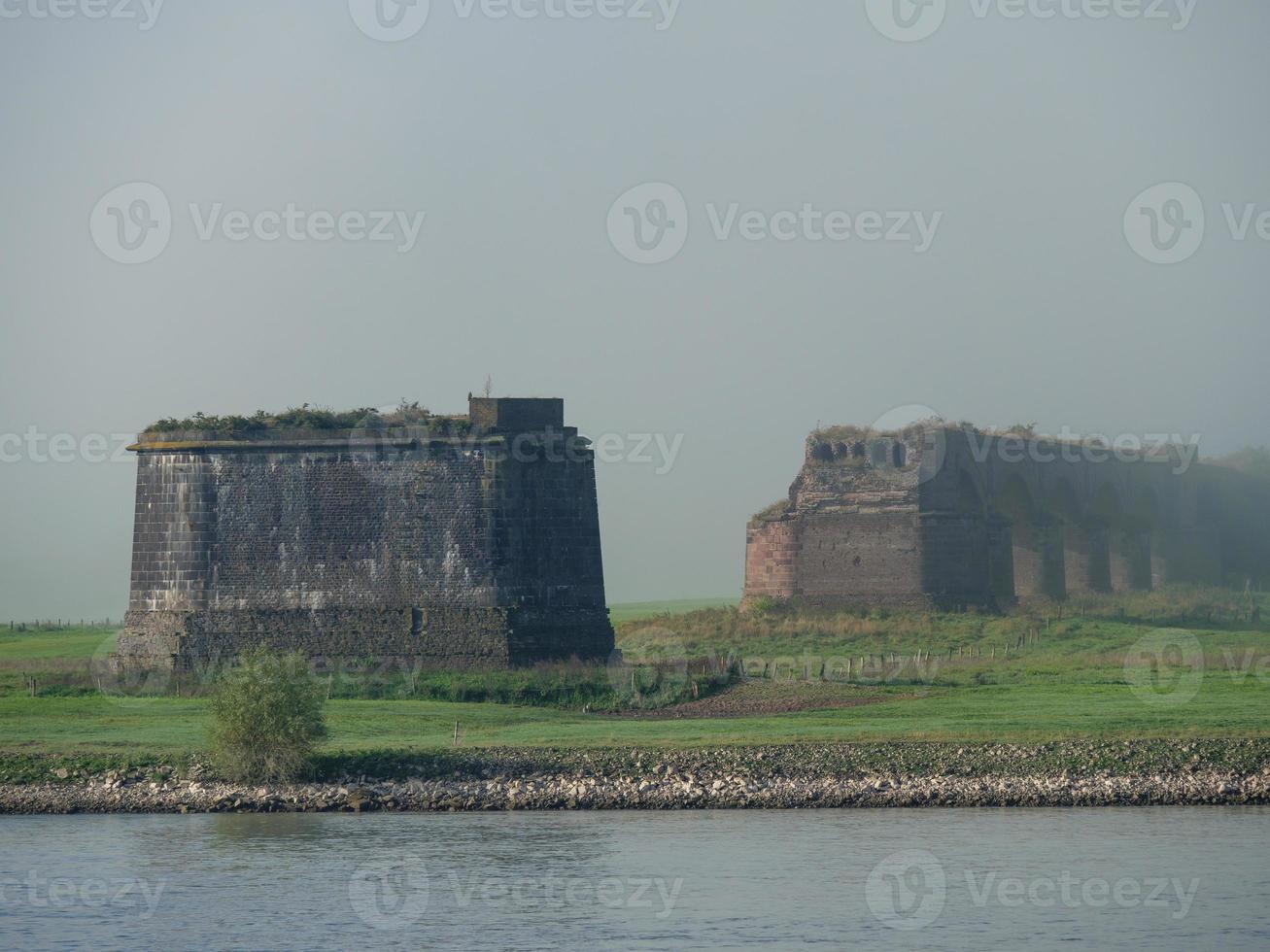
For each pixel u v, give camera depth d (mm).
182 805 193875
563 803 193375
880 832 176375
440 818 187125
